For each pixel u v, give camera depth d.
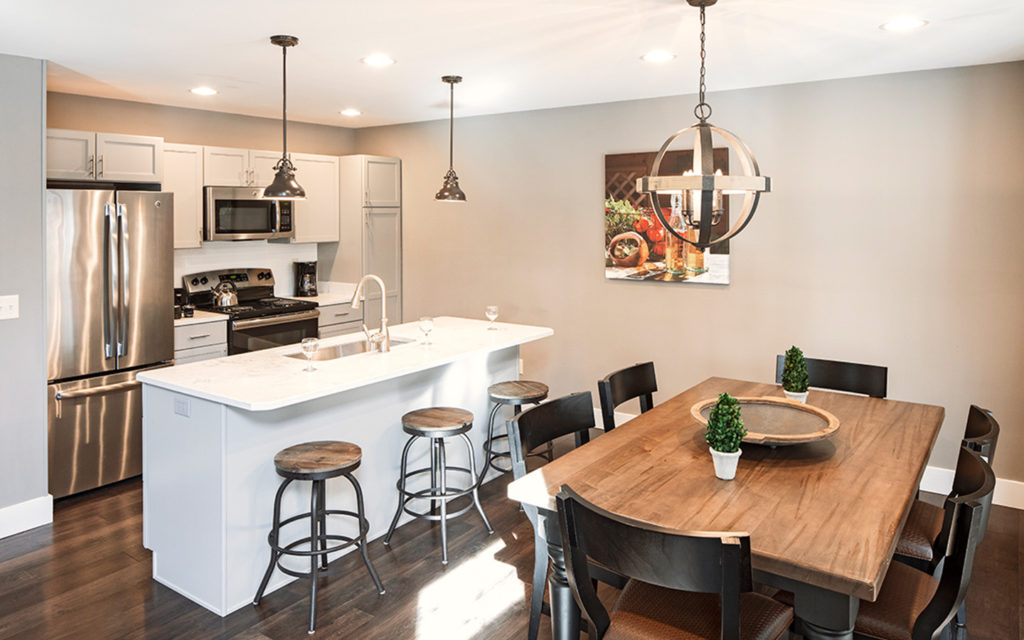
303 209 5.92
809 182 4.46
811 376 3.58
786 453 2.52
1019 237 3.88
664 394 5.15
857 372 3.47
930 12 2.89
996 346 4.00
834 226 4.41
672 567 1.68
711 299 4.89
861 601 2.08
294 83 4.40
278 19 2.98
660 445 2.60
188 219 5.17
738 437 2.21
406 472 3.72
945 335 4.13
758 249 4.68
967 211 4.01
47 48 3.47
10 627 2.81
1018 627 2.84
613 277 5.26
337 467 2.86
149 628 2.81
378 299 6.30
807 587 1.74
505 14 2.91
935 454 4.21
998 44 3.43
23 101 3.63
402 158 6.35
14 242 3.63
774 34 3.24
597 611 1.90
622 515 1.94
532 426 2.60
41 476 3.79
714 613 2.01
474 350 3.85
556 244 5.53
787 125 4.50
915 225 4.16
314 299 6.01
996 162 3.91
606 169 5.19
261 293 5.96
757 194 2.38
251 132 5.88
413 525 3.77
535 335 4.38
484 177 5.86
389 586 3.13
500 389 4.09
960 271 4.06
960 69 3.95
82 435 4.13
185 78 4.25
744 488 2.19
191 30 3.14
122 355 4.27
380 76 4.17
